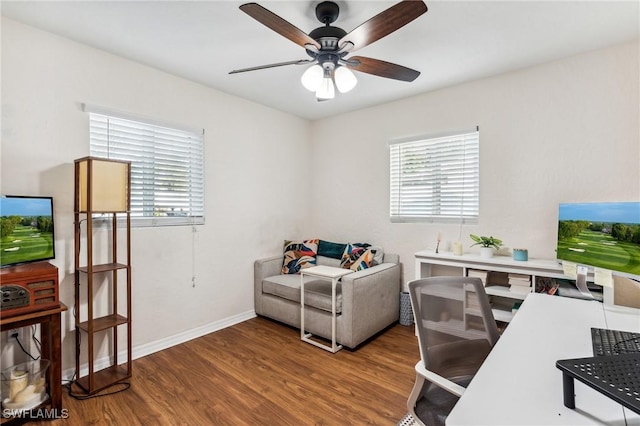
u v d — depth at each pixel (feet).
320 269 9.55
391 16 4.85
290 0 5.91
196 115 9.70
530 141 8.78
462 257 9.07
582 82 8.00
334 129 13.21
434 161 10.64
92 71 7.55
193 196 9.70
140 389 6.89
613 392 2.41
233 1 5.92
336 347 8.91
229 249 10.68
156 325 8.79
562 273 7.40
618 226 5.08
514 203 9.08
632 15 6.32
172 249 9.16
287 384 7.09
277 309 10.60
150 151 8.70
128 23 6.61
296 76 9.31
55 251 6.98
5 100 6.38
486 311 4.81
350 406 6.30
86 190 6.76
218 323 10.32
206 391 6.82
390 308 10.34
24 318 5.53
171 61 8.32
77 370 7.06
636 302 6.65
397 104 11.34
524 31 6.93
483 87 9.51
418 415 3.93
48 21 6.52
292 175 13.09
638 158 7.36
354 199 12.62
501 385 3.02
